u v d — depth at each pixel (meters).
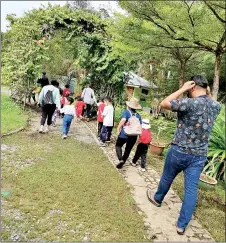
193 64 13.17
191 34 6.00
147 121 6.21
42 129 8.26
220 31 6.20
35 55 11.56
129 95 13.13
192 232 4.04
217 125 7.27
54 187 4.71
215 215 4.72
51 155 6.34
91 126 10.57
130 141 5.87
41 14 11.52
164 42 6.64
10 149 6.38
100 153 7.05
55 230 3.59
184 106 3.52
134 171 6.15
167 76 14.96
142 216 4.23
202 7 5.79
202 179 5.87
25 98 11.93
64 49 15.56
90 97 11.54
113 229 3.79
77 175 5.34
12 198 4.17
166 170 4.06
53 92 8.16
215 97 7.23
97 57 11.48
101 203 4.41
